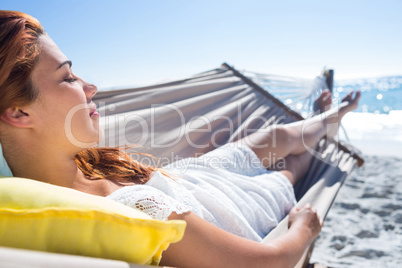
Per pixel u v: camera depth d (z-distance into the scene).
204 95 2.53
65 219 0.50
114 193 0.82
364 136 6.56
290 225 1.17
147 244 0.53
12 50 0.69
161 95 2.30
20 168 0.80
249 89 2.98
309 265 1.50
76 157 0.94
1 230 0.47
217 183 1.26
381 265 2.07
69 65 0.81
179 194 0.95
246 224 1.09
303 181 1.96
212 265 0.73
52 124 0.77
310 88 3.12
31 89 0.73
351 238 2.43
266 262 0.81
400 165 4.32
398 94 10.19
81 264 0.38
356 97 2.74
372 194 3.24
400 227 2.56
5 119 0.74
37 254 0.34
